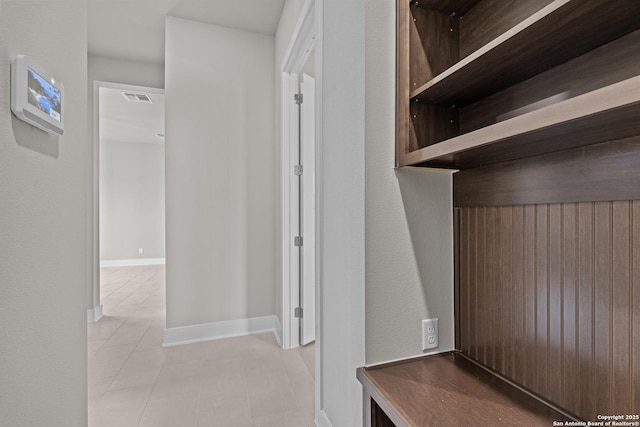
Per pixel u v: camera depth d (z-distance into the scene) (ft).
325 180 4.77
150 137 21.86
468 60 2.54
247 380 6.63
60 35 2.72
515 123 2.10
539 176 2.80
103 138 22.18
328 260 4.63
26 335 2.19
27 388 2.20
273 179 9.70
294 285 8.48
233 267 9.27
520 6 2.88
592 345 2.41
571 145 2.42
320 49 4.87
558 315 2.65
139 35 9.62
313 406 5.72
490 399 2.82
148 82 11.23
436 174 3.75
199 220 8.96
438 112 3.53
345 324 3.98
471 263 3.57
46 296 2.46
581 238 2.48
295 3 7.14
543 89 2.72
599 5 1.80
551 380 2.71
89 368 7.14
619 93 1.54
